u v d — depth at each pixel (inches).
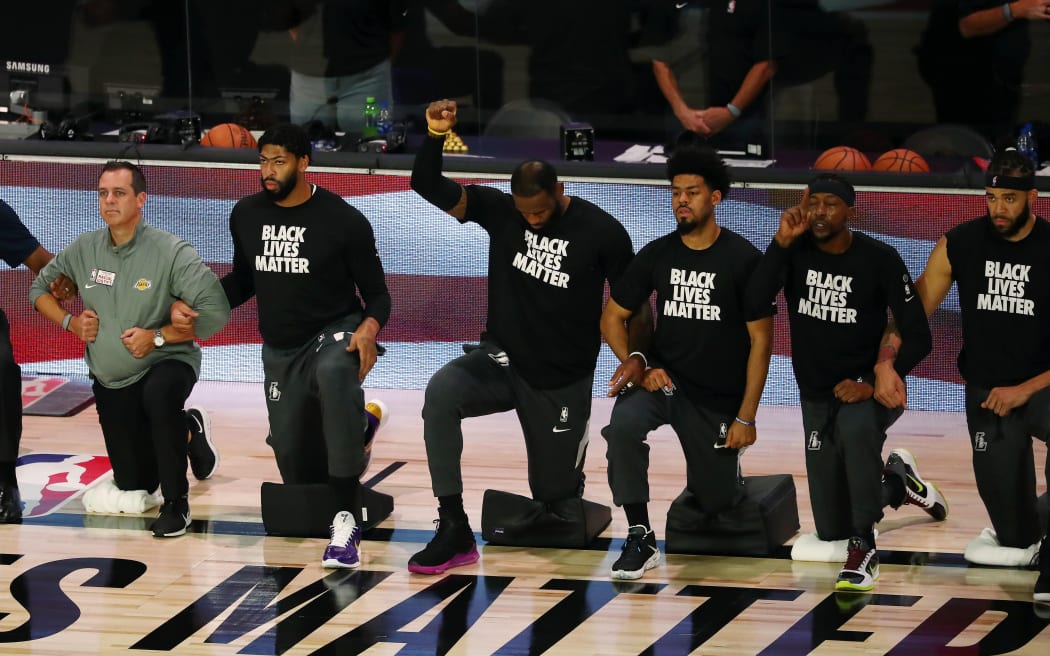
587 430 690.2
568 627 587.8
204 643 571.8
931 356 916.6
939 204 896.9
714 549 681.0
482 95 1148.5
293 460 719.7
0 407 717.3
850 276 642.2
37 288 732.7
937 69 1108.5
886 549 684.7
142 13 1131.9
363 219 695.7
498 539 696.4
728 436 651.5
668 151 1037.2
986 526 717.3
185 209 957.8
